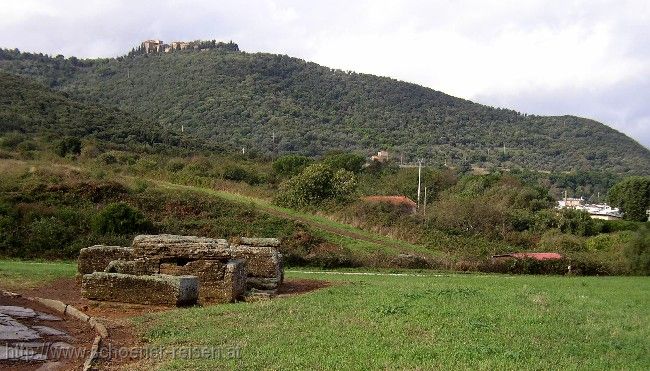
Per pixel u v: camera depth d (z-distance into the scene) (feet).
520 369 34.04
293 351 36.88
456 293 63.16
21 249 101.91
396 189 239.09
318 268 115.44
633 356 39.50
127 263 63.05
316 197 173.78
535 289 77.30
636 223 207.82
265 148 350.84
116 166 185.26
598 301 66.90
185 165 210.59
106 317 50.24
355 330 43.19
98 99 412.98
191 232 126.62
